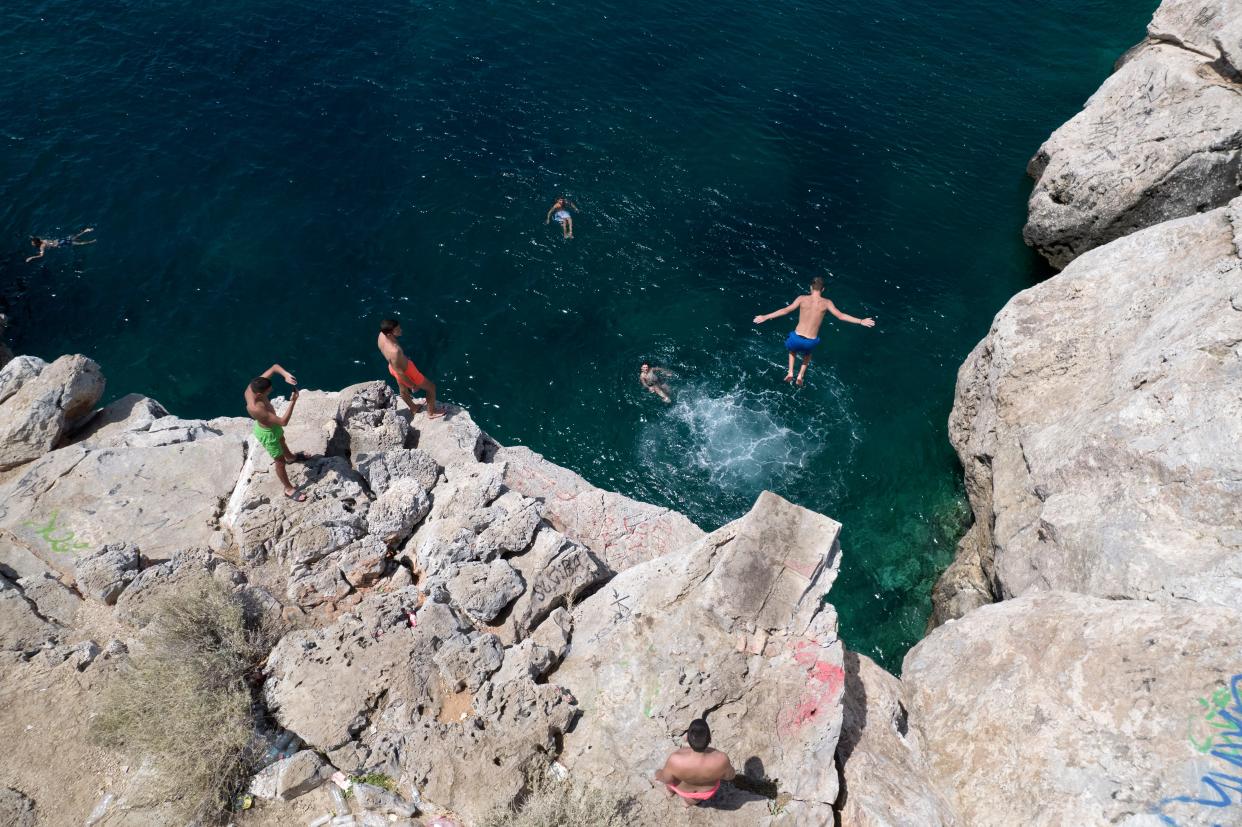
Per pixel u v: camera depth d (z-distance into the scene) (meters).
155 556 11.82
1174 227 15.66
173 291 22.81
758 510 10.12
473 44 30.66
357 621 10.66
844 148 27.42
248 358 21.47
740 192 25.78
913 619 17.31
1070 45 31.73
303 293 22.88
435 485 13.09
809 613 9.67
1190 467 11.80
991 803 9.84
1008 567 14.48
